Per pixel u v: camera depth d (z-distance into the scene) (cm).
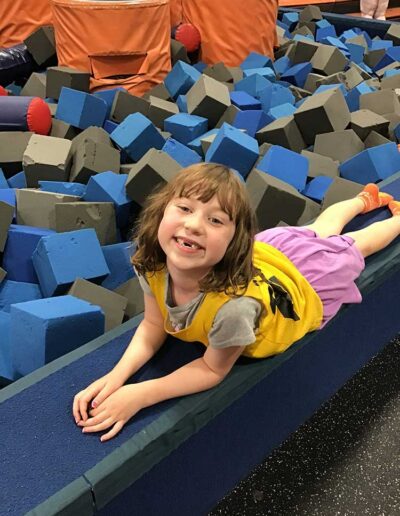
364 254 142
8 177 214
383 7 479
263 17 311
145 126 207
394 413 149
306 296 115
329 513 124
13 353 122
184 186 88
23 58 296
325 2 500
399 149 227
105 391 97
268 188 173
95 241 152
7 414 96
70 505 82
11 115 220
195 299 93
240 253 90
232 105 246
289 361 120
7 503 81
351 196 189
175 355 109
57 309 119
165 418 95
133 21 256
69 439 92
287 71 315
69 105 232
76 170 200
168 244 89
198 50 323
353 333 144
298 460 136
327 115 225
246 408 115
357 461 136
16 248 162
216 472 117
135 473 91
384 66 353
